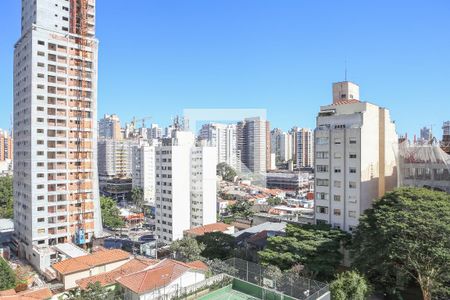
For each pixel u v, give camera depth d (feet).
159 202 318.45
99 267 210.38
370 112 210.38
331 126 216.33
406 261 149.69
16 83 305.73
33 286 211.20
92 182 305.53
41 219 277.03
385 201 172.24
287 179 637.71
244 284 133.69
